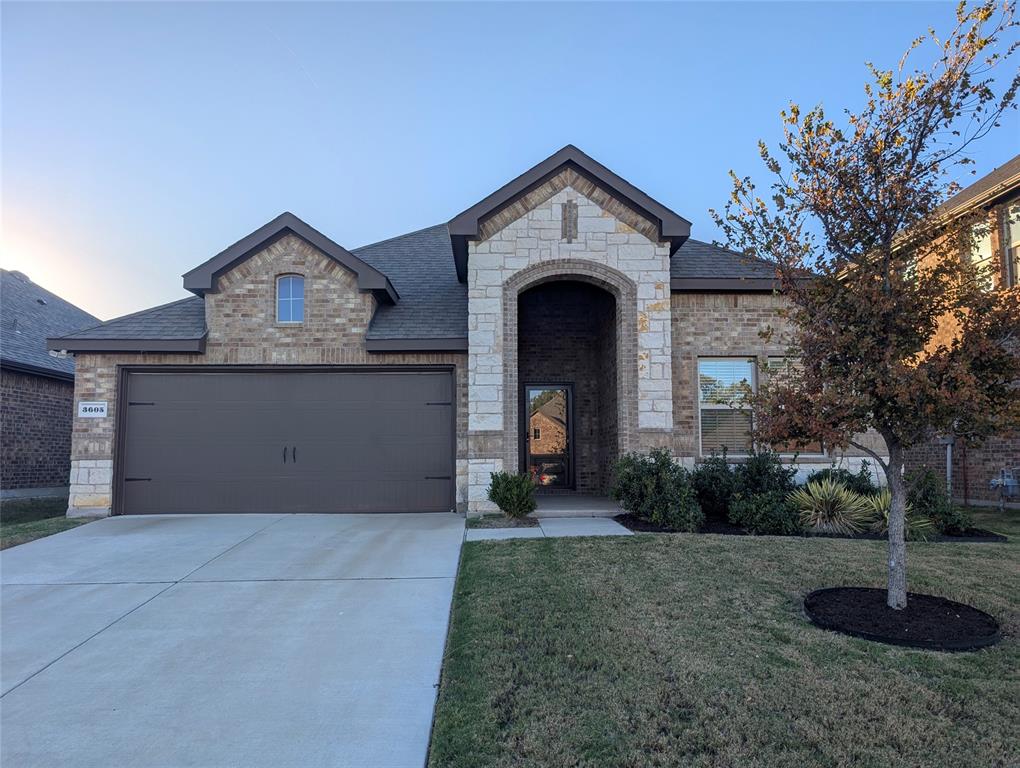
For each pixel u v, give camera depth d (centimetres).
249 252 1181
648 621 531
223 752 367
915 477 902
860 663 446
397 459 1165
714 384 1191
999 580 644
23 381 1603
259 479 1159
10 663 496
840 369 533
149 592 669
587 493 1369
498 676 436
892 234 542
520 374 1419
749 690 408
